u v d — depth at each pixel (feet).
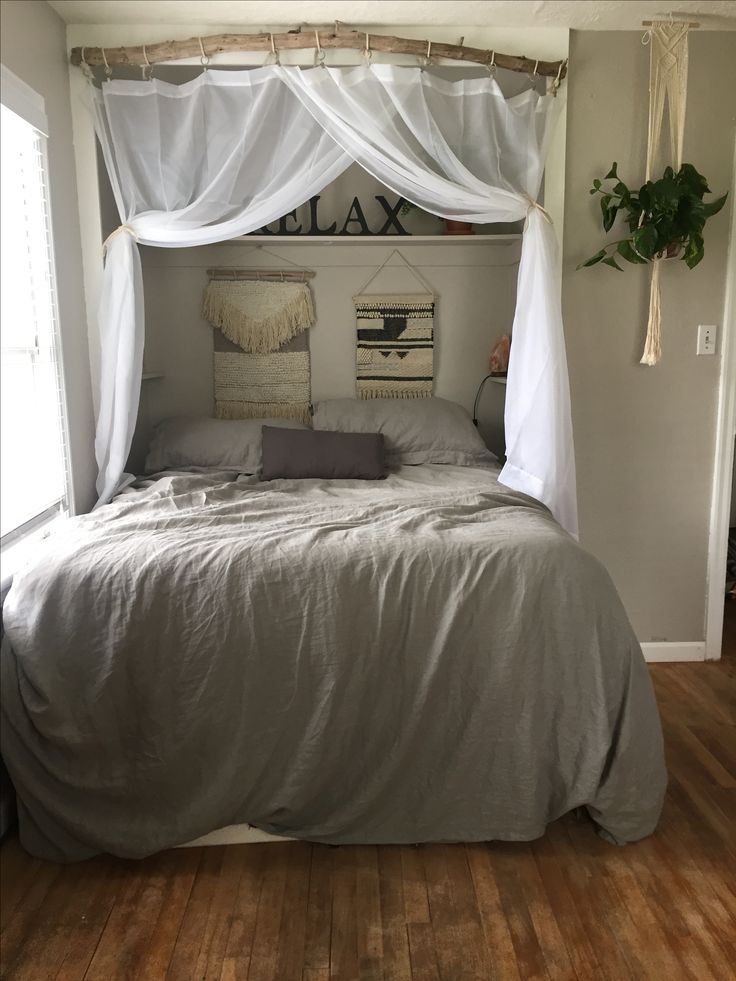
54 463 8.82
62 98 9.13
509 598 6.99
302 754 6.88
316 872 6.90
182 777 6.97
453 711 7.01
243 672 6.86
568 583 7.03
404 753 6.98
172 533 7.64
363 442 10.89
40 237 8.45
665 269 10.28
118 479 9.65
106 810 6.98
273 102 8.98
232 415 12.43
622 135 9.98
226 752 6.91
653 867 6.89
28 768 6.88
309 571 7.00
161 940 6.15
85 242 9.65
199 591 6.94
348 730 6.91
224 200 9.27
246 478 10.52
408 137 9.52
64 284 9.06
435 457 11.35
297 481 10.36
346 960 5.93
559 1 8.87
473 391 12.66
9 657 6.95
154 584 6.95
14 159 7.86
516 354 9.48
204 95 9.03
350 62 9.36
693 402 10.58
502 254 12.31
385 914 6.40
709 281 10.32
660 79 9.64
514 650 6.92
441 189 9.04
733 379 10.46
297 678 6.87
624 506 10.80
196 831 6.91
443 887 6.69
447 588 7.00
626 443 10.64
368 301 12.32
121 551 7.21
